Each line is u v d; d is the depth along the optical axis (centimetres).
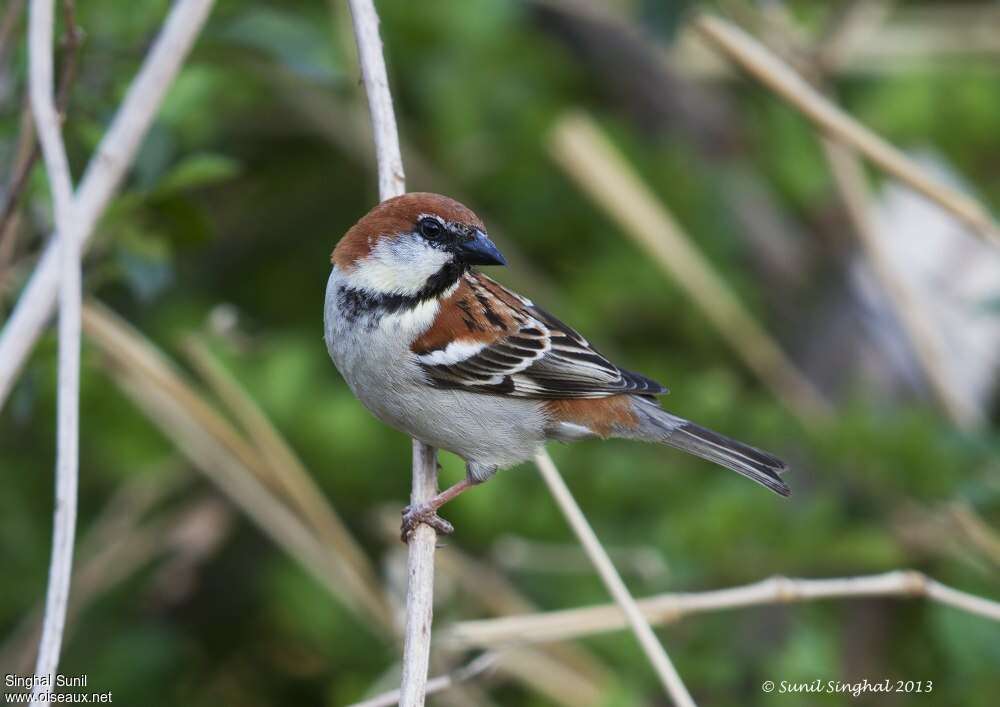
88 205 695
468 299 817
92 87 831
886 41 1242
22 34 830
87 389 1016
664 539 983
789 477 1023
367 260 795
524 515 1009
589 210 1206
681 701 727
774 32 1185
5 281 772
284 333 1098
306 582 1034
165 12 854
